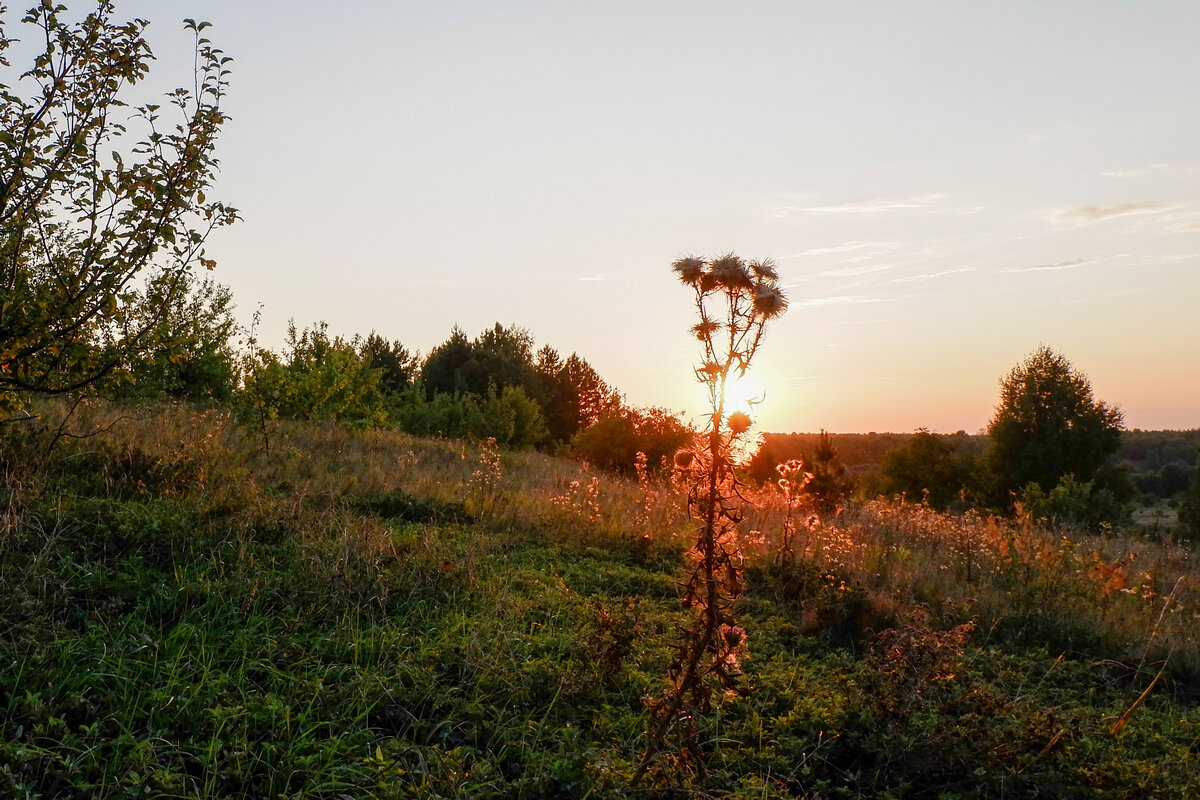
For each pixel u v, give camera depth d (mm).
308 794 3514
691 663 3396
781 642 6523
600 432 24031
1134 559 10523
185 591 5238
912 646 5293
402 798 3496
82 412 10164
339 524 7316
